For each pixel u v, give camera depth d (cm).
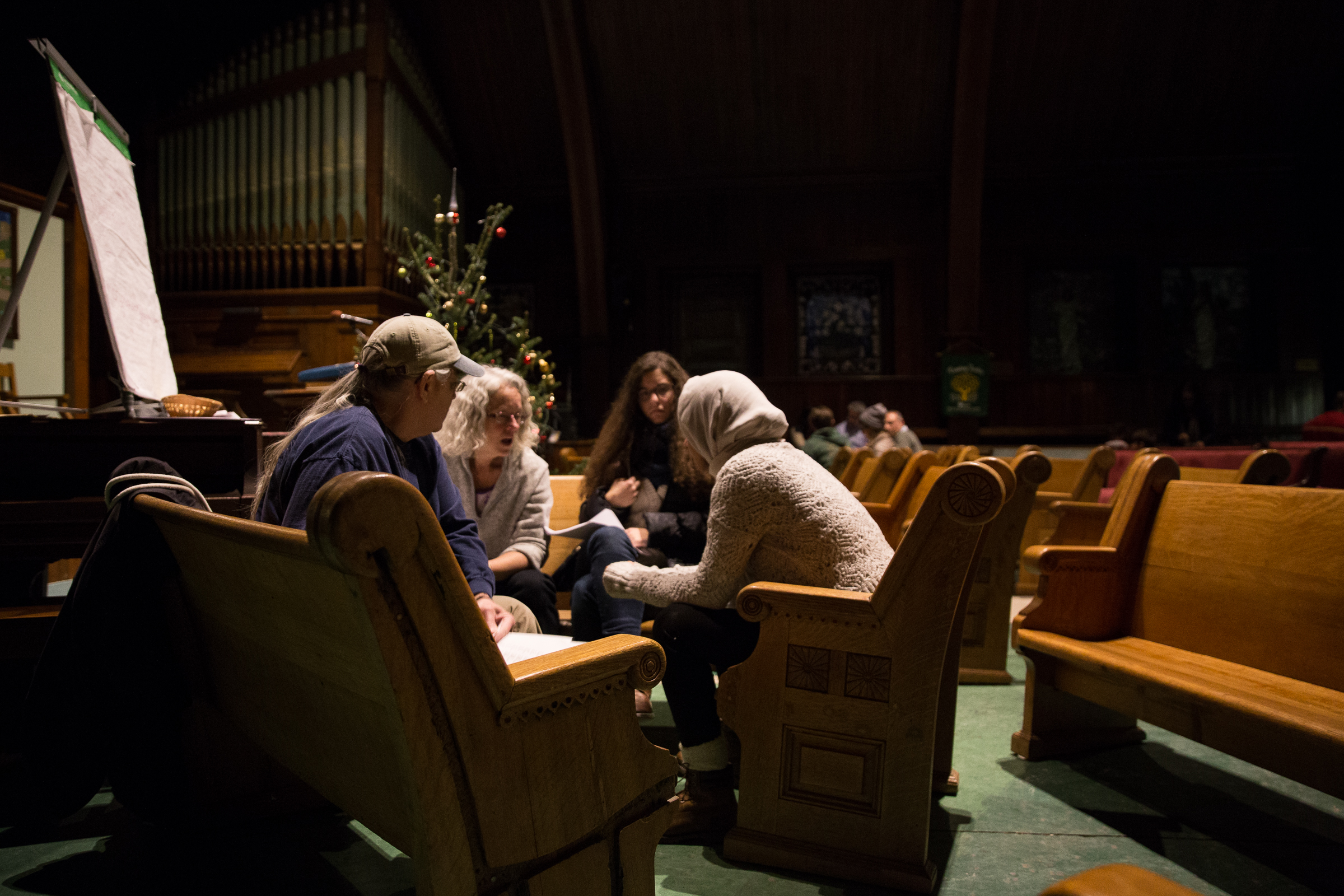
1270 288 1135
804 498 192
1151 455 253
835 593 180
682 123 1118
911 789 173
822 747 182
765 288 1177
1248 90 1065
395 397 176
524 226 1191
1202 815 209
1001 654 339
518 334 448
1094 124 1105
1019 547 339
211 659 180
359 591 101
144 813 192
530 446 288
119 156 299
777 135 1127
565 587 320
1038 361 1166
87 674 169
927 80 1063
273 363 905
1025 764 245
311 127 930
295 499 151
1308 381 1120
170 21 925
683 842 198
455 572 108
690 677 201
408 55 1010
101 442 233
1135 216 1144
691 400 218
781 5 991
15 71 811
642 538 293
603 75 1069
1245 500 217
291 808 209
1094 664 218
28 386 525
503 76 1084
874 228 1163
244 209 939
